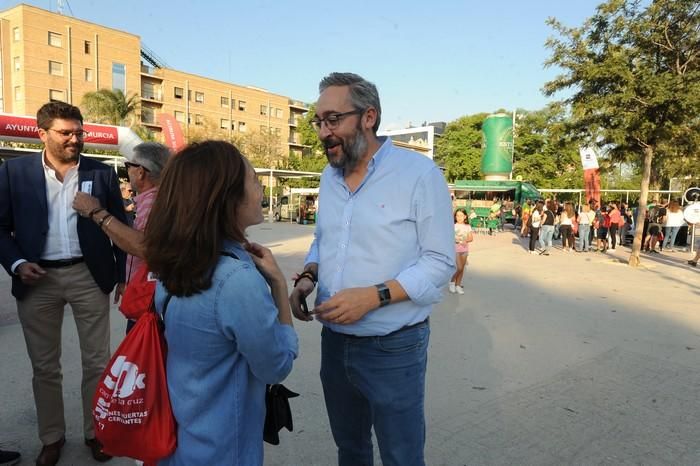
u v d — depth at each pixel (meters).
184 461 1.37
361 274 1.69
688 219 13.92
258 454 1.46
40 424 2.64
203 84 58.47
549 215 13.52
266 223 25.62
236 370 1.37
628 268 10.44
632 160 11.56
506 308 6.37
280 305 1.51
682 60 9.80
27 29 41.28
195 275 1.26
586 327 5.46
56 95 43.66
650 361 4.34
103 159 14.62
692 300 6.96
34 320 2.60
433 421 3.21
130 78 49.53
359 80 1.66
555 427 3.14
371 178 1.68
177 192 1.29
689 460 2.77
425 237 1.66
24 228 2.52
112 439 1.39
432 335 5.12
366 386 1.76
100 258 2.65
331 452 2.85
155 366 1.39
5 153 10.97
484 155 29.45
